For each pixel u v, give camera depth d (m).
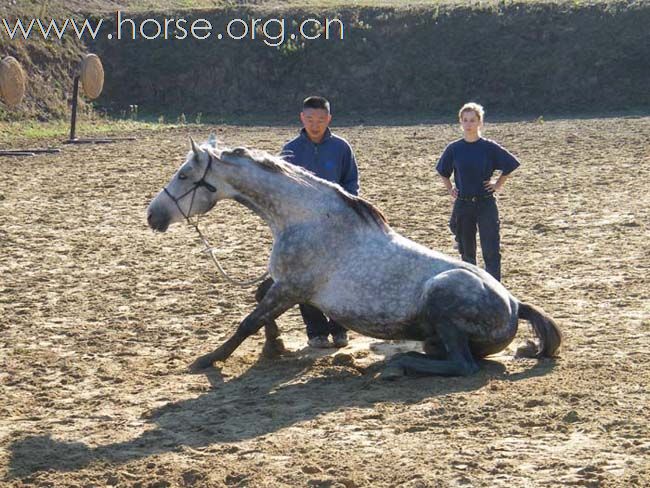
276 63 51.78
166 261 16.52
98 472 7.54
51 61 48.38
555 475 7.01
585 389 9.00
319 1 62.94
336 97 50.38
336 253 10.09
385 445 7.77
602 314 12.40
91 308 13.38
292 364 10.58
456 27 52.41
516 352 10.47
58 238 18.64
